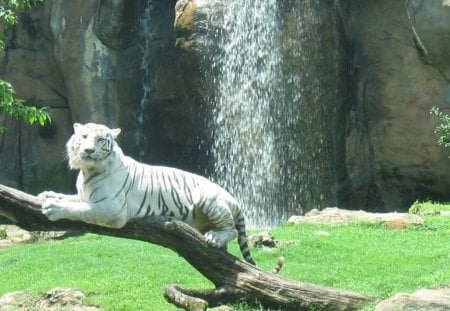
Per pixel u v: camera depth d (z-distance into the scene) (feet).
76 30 67.26
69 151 26.30
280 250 38.73
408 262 35.94
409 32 61.21
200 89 63.26
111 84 67.56
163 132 67.97
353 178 63.57
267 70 63.05
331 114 62.13
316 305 27.17
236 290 27.45
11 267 39.01
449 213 51.72
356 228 45.65
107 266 36.76
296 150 62.69
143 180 27.09
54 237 50.78
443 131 58.34
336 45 62.13
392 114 62.59
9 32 68.33
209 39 62.13
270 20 62.80
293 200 63.00
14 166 69.46
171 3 68.18
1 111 66.49
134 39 68.39
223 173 65.41
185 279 33.99
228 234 27.58
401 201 63.82
